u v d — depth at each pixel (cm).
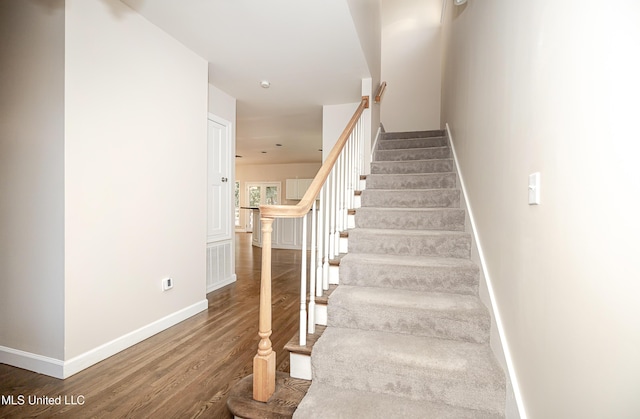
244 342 222
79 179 179
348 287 201
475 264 195
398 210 251
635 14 62
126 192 209
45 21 174
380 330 171
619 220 67
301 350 154
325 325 180
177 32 237
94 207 188
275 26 229
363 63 288
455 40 321
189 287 270
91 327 188
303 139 630
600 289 73
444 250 218
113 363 191
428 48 512
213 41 250
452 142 332
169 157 244
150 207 228
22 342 185
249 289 362
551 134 98
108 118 195
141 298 222
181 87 254
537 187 106
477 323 158
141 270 222
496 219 158
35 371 180
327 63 288
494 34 169
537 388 105
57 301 175
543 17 105
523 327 118
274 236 710
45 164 175
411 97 516
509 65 141
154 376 178
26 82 179
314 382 150
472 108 227
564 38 90
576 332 83
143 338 223
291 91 357
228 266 383
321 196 183
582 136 81
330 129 406
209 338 228
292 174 1047
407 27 521
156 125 231
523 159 121
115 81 199
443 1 406
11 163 184
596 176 75
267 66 293
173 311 253
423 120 510
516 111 130
